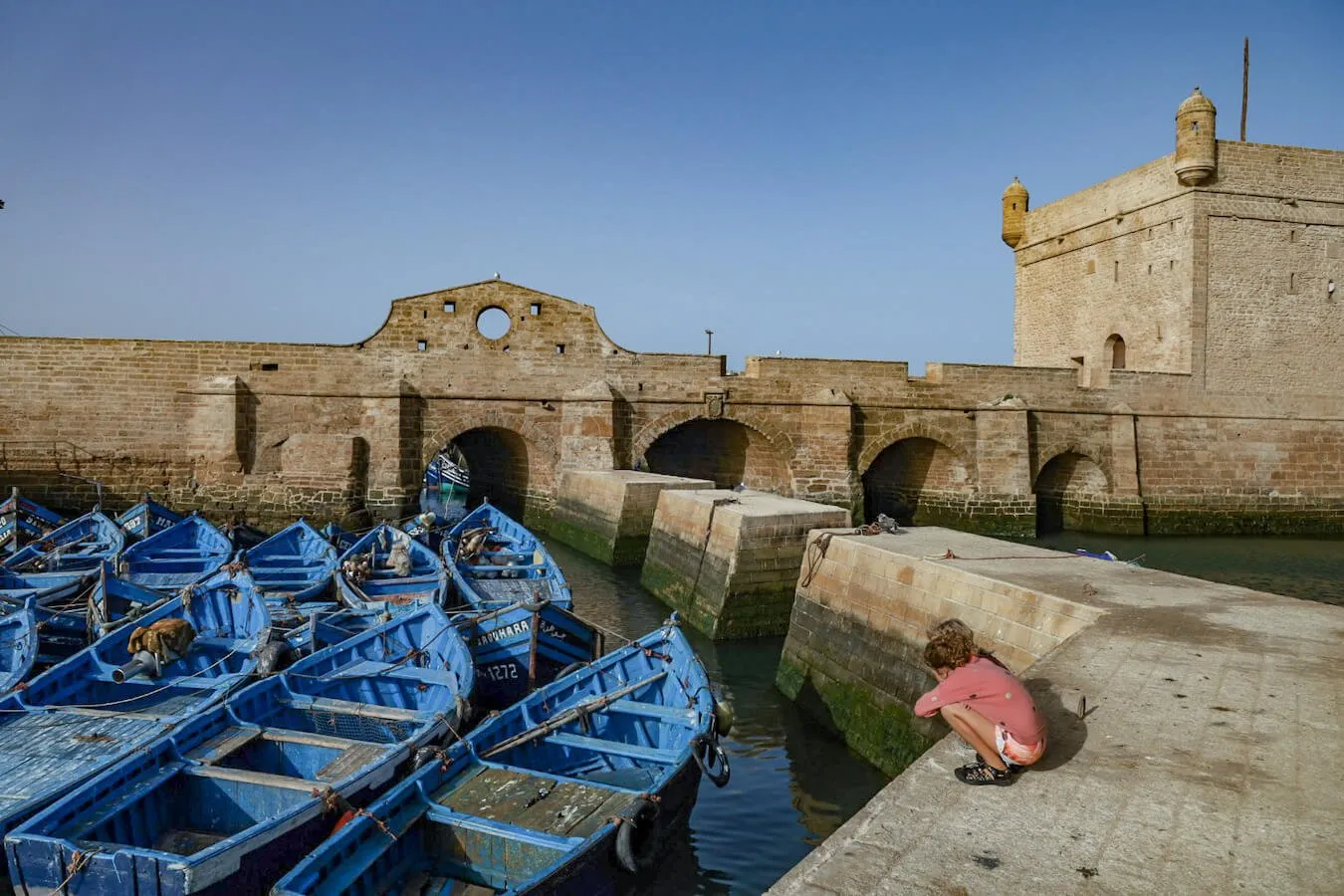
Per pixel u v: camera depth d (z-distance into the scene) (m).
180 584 24.06
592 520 37.03
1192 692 8.95
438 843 10.59
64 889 9.25
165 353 38.72
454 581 23.05
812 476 42.22
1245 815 6.42
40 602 20.61
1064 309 52.44
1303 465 45.25
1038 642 13.08
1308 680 9.26
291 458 39.00
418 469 39.97
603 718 14.09
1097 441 44.25
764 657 22.84
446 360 40.31
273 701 14.26
